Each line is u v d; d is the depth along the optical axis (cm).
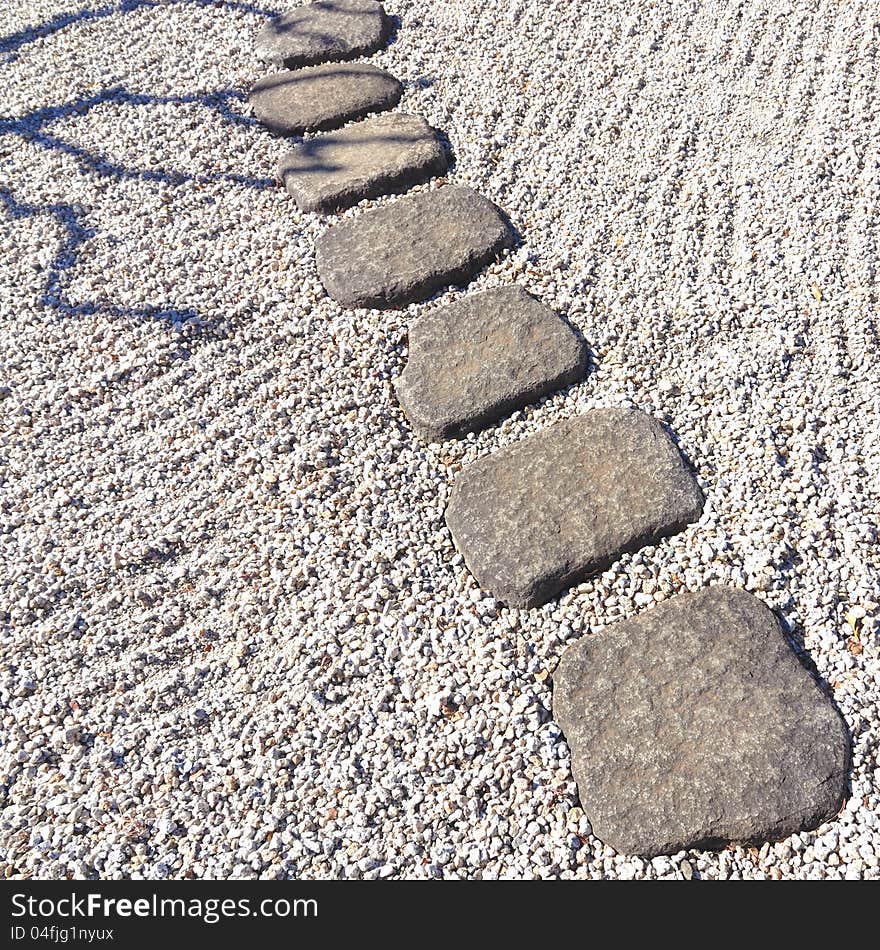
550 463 240
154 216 319
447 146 336
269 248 307
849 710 198
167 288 298
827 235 288
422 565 230
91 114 357
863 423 246
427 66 368
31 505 248
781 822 182
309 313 289
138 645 220
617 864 183
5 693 212
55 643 221
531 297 280
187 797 195
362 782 196
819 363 260
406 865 185
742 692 197
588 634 213
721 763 188
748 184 307
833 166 307
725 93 337
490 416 256
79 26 402
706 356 265
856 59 342
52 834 191
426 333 274
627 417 246
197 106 358
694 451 244
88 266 306
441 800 192
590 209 307
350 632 218
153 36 394
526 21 379
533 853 185
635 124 331
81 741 204
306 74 366
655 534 227
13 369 280
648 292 282
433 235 298
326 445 255
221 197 326
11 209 323
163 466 254
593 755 193
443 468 250
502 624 218
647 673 202
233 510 244
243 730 204
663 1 377
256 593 227
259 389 269
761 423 247
